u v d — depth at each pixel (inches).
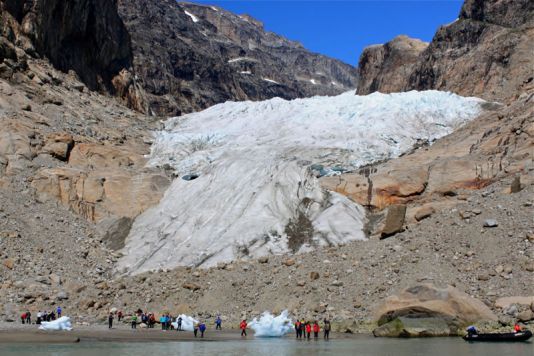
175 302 1649.9
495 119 2374.5
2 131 2283.5
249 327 1489.9
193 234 2018.9
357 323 1448.1
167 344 1211.2
